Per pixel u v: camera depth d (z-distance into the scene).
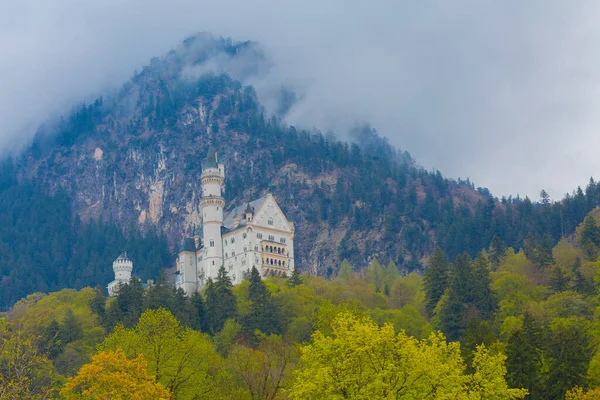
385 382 72.69
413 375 73.12
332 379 73.25
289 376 100.75
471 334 119.69
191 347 95.00
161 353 93.25
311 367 76.31
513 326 145.38
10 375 62.44
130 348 92.81
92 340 165.50
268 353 107.00
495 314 169.50
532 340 114.00
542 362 111.62
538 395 107.06
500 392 78.94
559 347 112.00
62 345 156.00
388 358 74.75
